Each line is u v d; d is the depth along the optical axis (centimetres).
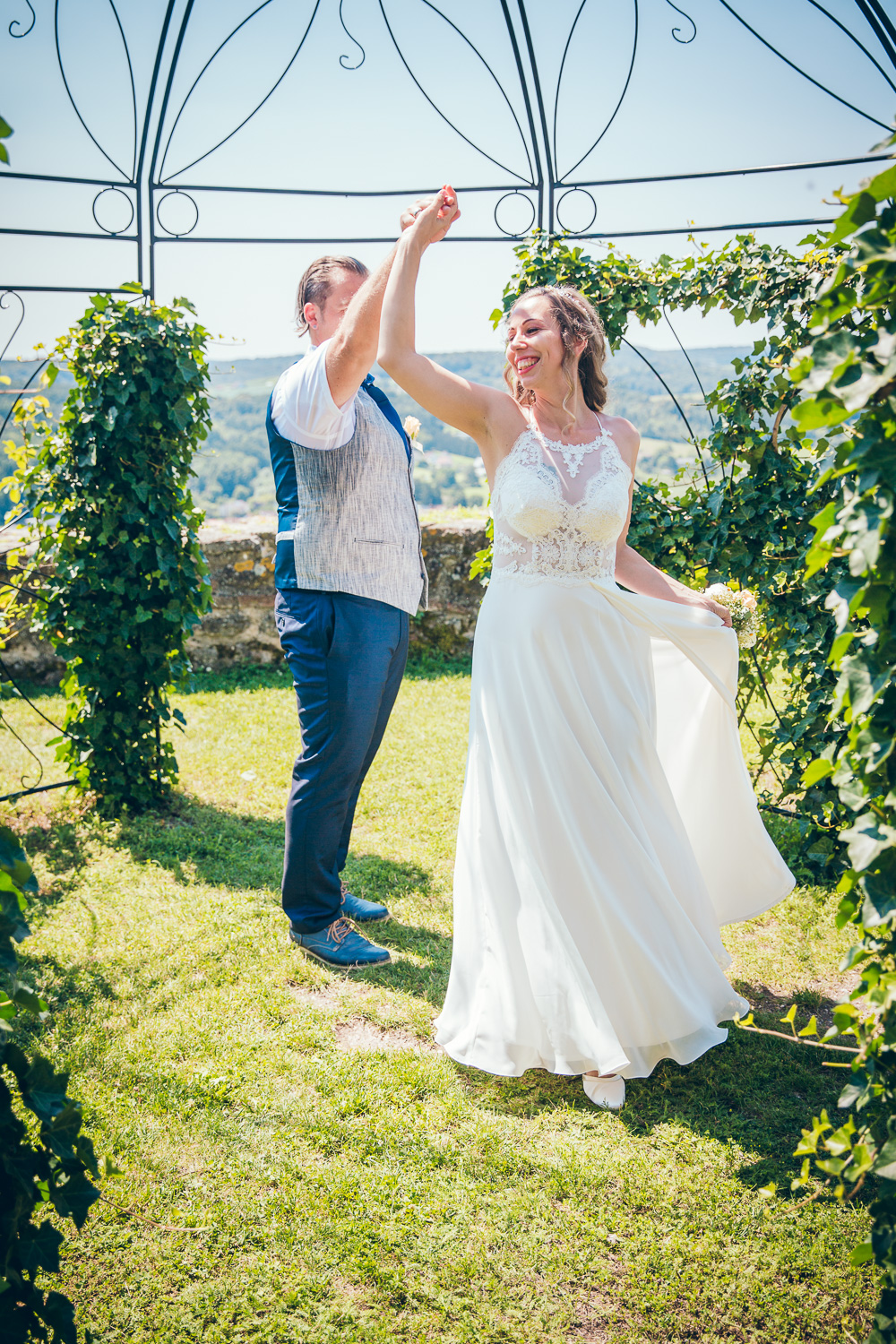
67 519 412
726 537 376
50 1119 140
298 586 296
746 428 370
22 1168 136
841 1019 151
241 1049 254
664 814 263
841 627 140
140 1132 222
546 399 253
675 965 248
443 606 707
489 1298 181
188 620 422
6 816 420
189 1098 234
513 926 244
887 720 138
